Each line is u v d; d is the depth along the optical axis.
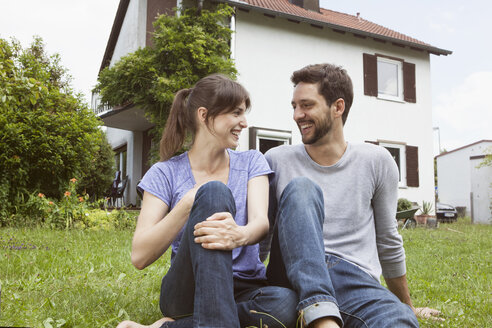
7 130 7.43
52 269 3.21
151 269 3.41
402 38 13.13
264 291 1.47
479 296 2.75
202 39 9.01
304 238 1.46
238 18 10.52
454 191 24.31
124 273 3.31
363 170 1.87
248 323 1.47
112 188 13.23
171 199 1.74
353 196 1.85
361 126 12.07
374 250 1.86
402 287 2.07
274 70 10.88
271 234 1.99
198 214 1.43
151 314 2.09
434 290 3.05
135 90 9.20
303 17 10.98
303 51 11.34
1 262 3.34
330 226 1.83
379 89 12.76
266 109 10.68
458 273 3.86
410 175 12.61
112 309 2.14
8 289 2.48
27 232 5.96
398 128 12.62
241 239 1.44
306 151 1.94
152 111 9.02
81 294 2.41
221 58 9.26
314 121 1.82
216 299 1.34
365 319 1.52
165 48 8.73
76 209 7.57
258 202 1.70
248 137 10.47
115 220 7.84
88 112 8.61
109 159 13.95
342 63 11.92
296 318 1.41
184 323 1.48
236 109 1.75
